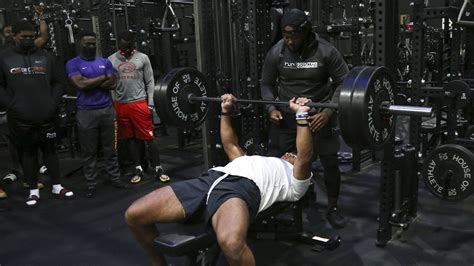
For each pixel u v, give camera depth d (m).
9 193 3.65
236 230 1.51
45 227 2.89
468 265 2.16
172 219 1.73
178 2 4.60
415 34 2.75
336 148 2.56
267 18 2.77
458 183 2.45
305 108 1.74
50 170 3.46
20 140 3.23
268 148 2.76
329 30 3.86
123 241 2.63
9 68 3.07
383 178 2.35
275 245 2.46
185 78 2.28
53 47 4.77
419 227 2.62
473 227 2.60
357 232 2.60
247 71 3.10
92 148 3.46
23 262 2.39
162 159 4.60
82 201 3.39
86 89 3.32
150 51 5.79
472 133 3.54
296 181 1.83
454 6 2.94
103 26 4.24
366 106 1.52
